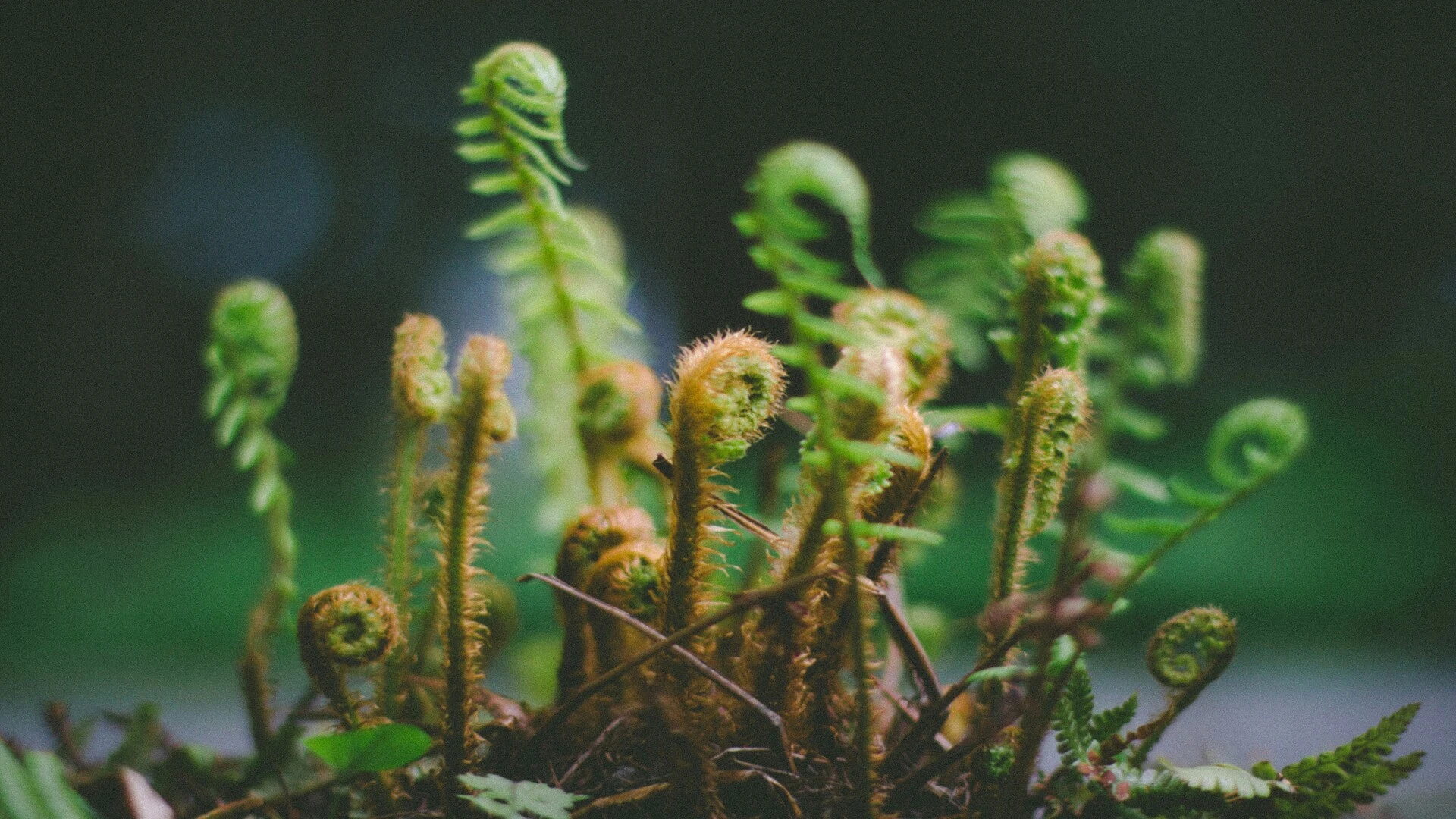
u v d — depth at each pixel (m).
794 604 0.41
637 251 4.64
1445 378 3.58
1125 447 3.50
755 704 0.42
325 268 5.86
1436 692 1.97
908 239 3.35
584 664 0.45
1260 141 4.76
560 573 0.45
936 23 4.49
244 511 4.08
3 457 4.85
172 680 2.31
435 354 0.45
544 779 0.44
